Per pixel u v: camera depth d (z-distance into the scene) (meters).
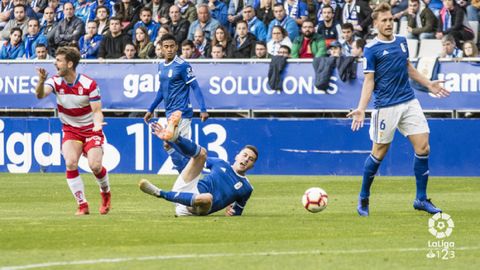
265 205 38.69
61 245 25.94
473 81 52.53
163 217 33.12
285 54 55.16
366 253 24.47
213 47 56.25
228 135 55.00
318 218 33.00
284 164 54.78
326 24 57.44
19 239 27.11
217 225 30.48
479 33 57.50
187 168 32.56
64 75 33.88
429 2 57.41
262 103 54.62
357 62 53.47
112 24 59.53
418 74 34.59
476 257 23.94
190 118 43.59
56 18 65.00
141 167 55.88
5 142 57.03
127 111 55.88
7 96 57.12
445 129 52.75
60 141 56.41
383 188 46.84
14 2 67.12
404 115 34.03
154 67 55.41
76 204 39.62
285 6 59.53
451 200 40.84
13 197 42.91
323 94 53.97
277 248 25.33
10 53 63.00
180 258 23.58
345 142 54.06
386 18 33.47
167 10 61.19
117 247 25.52
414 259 23.58
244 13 58.78
